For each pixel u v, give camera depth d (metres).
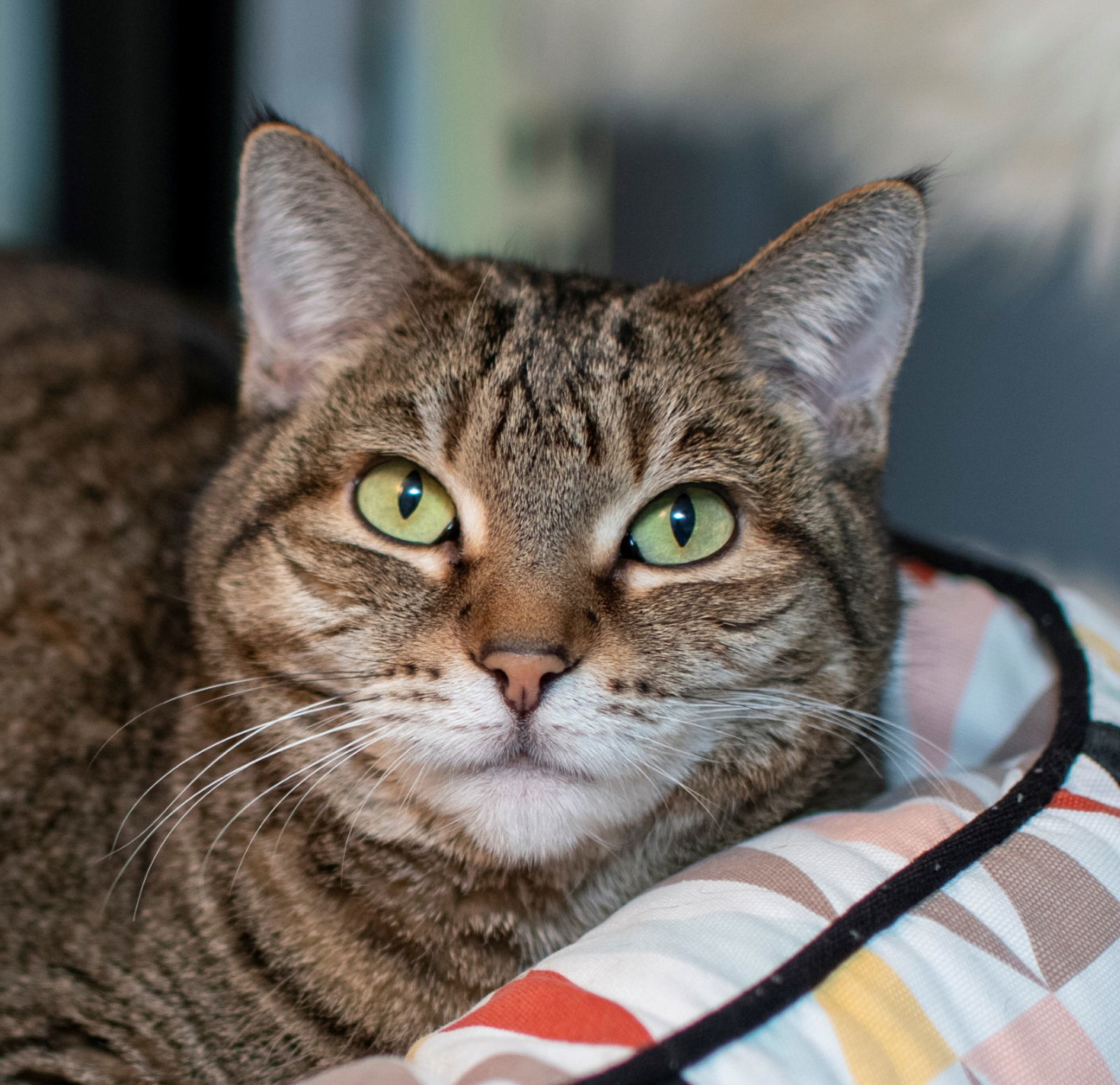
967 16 0.60
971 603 0.48
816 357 0.44
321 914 0.42
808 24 0.63
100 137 0.78
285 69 0.77
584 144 0.72
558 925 0.43
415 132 0.75
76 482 0.48
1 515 0.47
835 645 0.43
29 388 0.51
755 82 0.66
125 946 0.42
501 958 0.42
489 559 0.40
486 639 0.39
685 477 0.42
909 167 0.62
